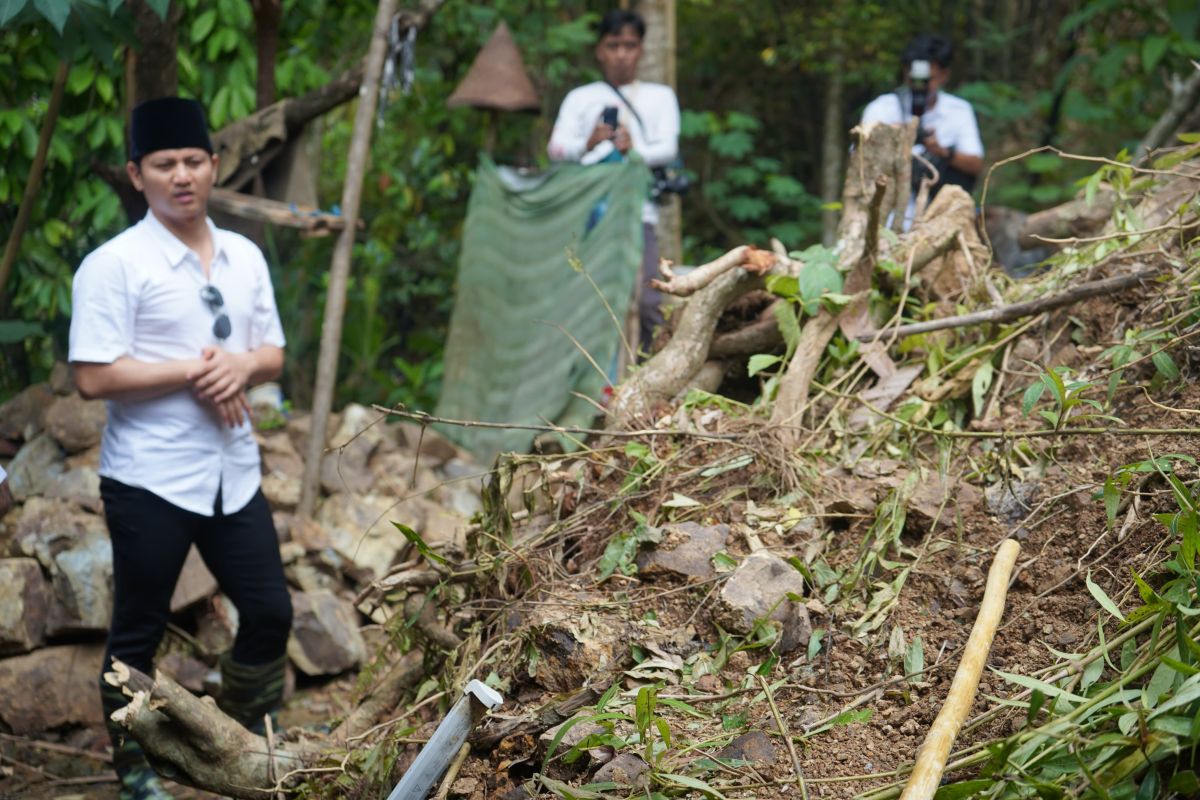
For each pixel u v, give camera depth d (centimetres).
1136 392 253
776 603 224
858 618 227
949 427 269
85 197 517
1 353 533
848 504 249
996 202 888
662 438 278
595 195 493
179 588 406
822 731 203
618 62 554
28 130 477
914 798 170
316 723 391
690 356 302
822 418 286
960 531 235
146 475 316
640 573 244
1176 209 302
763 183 1058
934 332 296
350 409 529
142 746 248
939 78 507
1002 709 191
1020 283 316
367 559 464
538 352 496
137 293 314
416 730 239
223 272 332
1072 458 245
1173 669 174
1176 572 194
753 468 266
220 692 372
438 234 805
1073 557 221
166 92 437
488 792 212
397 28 492
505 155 812
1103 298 280
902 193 330
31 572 396
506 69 574
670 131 553
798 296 299
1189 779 158
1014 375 276
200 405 323
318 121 720
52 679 387
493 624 250
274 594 334
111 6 320
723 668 222
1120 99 868
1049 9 1033
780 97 1088
